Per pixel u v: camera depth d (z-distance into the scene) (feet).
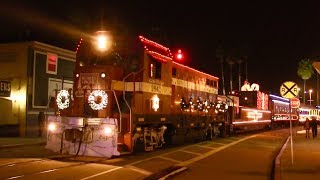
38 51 101.04
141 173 47.57
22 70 99.19
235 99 130.52
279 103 187.11
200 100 95.86
